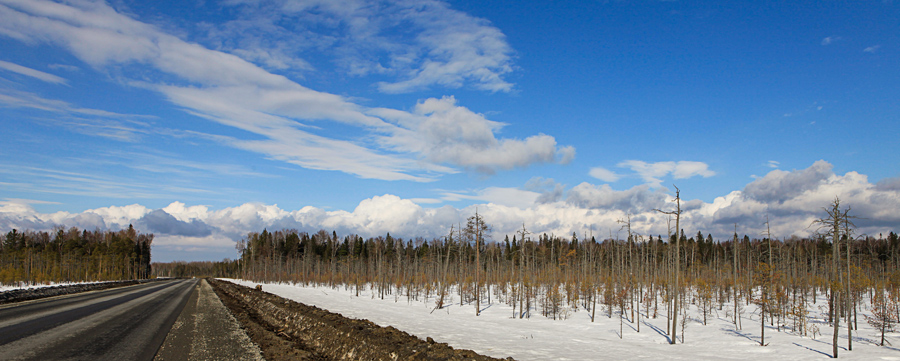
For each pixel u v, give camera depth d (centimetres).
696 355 2411
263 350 1883
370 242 14388
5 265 9950
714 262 8544
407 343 1858
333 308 4116
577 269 8156
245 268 16588
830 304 3581
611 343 2655
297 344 2103
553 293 4809
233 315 3300
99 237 16988
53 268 10206
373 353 1731
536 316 4544
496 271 8531
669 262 4297
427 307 5084
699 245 10769
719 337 3161
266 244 16162
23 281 8762
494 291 6669
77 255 12162
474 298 5806
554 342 2502
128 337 2031
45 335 1966
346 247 14538
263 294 5206
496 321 3794
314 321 2514
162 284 10456
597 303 5428
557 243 9362
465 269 7250
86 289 6812
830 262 5272
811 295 5462
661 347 2744
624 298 4403
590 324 3897
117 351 1673
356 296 6844
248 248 16812
